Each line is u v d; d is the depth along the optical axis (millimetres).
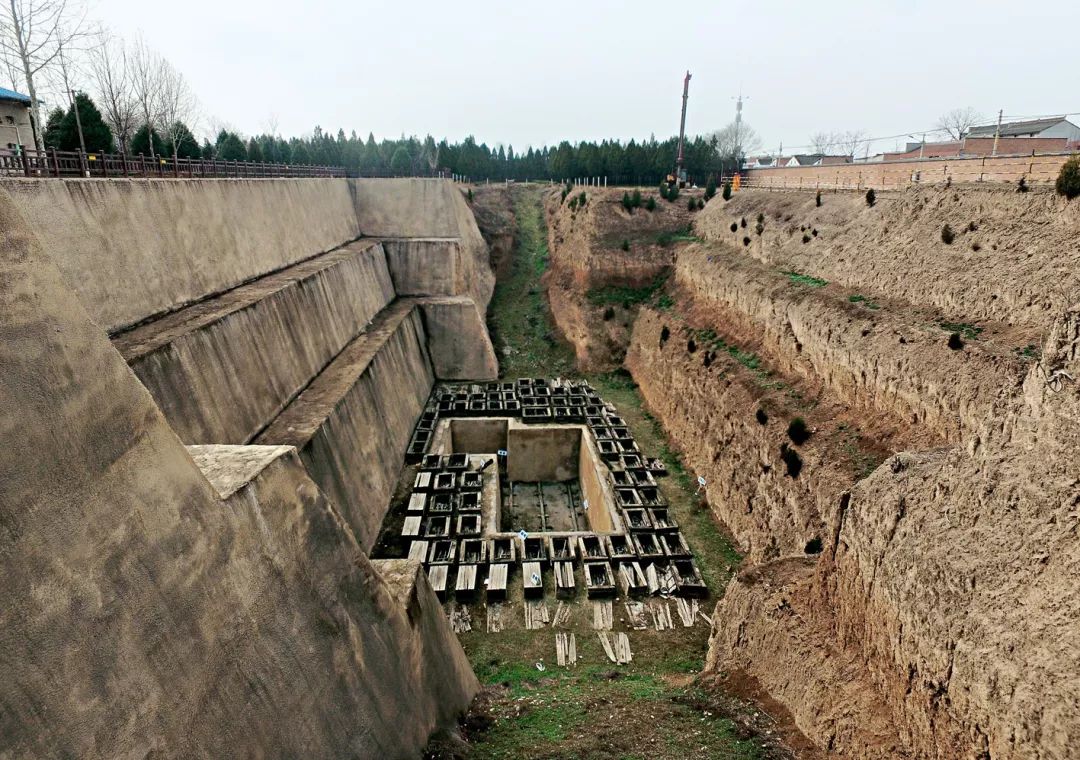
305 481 10656
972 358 16609
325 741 9875
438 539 22422
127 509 7184
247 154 44812
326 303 28938
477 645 18391
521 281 54156
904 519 11359
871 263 24125
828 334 22609
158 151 30469
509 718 14492
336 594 10883
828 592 13492
